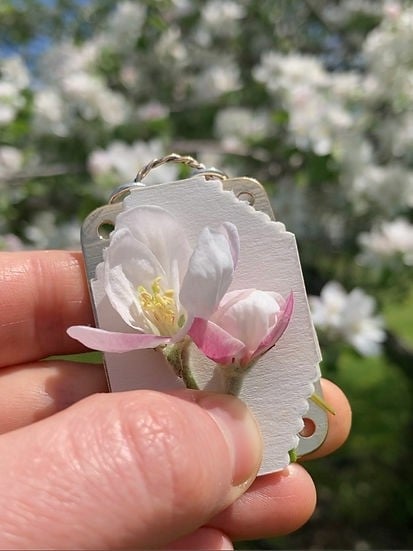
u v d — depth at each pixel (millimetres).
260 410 81
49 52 265
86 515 60
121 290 73
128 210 74
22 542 58
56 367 103
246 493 91
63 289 104
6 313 102
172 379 79
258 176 226
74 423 64
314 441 87
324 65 300
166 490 63
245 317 69
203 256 64
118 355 80
